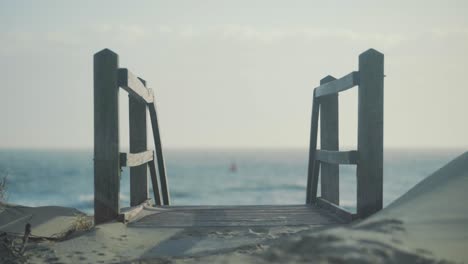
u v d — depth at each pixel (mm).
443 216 4988
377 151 7262
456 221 4828
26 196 43781
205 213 8625
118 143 7285
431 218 4973
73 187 53438
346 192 50250
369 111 7273
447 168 6660
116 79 7289
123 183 55688
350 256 3826
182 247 5926
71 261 5254
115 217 7262
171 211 8883
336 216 8070
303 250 4172
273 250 4320
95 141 7254
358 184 7383
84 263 5172
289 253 4172
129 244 6094
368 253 3900
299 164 124375
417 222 4898
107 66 7277
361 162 7316
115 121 7270
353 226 4965
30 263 5188
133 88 7832
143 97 8992
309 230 6910
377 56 7301
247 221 7746
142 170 9781
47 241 6598
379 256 3877
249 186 60188
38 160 133250
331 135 9531
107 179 7234
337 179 9305
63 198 42031
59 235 7180
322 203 9359
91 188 52344
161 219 7934
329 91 8875
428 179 6562
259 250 5453
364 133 7297
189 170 98000
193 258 5258
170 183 65625
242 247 5641
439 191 5809
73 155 194625
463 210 5070
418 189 6289
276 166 114375
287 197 46312
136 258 5383
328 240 4270
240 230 7016
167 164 124000
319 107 10242
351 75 7422
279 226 7332
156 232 6859
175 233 6785
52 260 5301
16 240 6488
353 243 4117
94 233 6438
